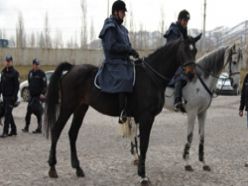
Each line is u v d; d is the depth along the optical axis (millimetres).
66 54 55938
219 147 11477
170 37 8883
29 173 8312
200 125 8953
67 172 8445
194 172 8562
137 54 7746
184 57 7469
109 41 7574
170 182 7812
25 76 43500
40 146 11266
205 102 8797
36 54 55625
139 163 7559
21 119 17625
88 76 8023
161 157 9992
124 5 7793
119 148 11078
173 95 9172
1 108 13609
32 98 13695
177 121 17578
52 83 8195
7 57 12820
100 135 13375
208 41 41812
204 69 8789
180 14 8945
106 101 7801
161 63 7680
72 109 8102
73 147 8273
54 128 8164
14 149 10812
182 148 11211
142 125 7531
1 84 12875
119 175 8242
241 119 18578
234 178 8133
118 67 7594
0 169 8617
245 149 11219
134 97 7664
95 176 8156
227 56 8945
